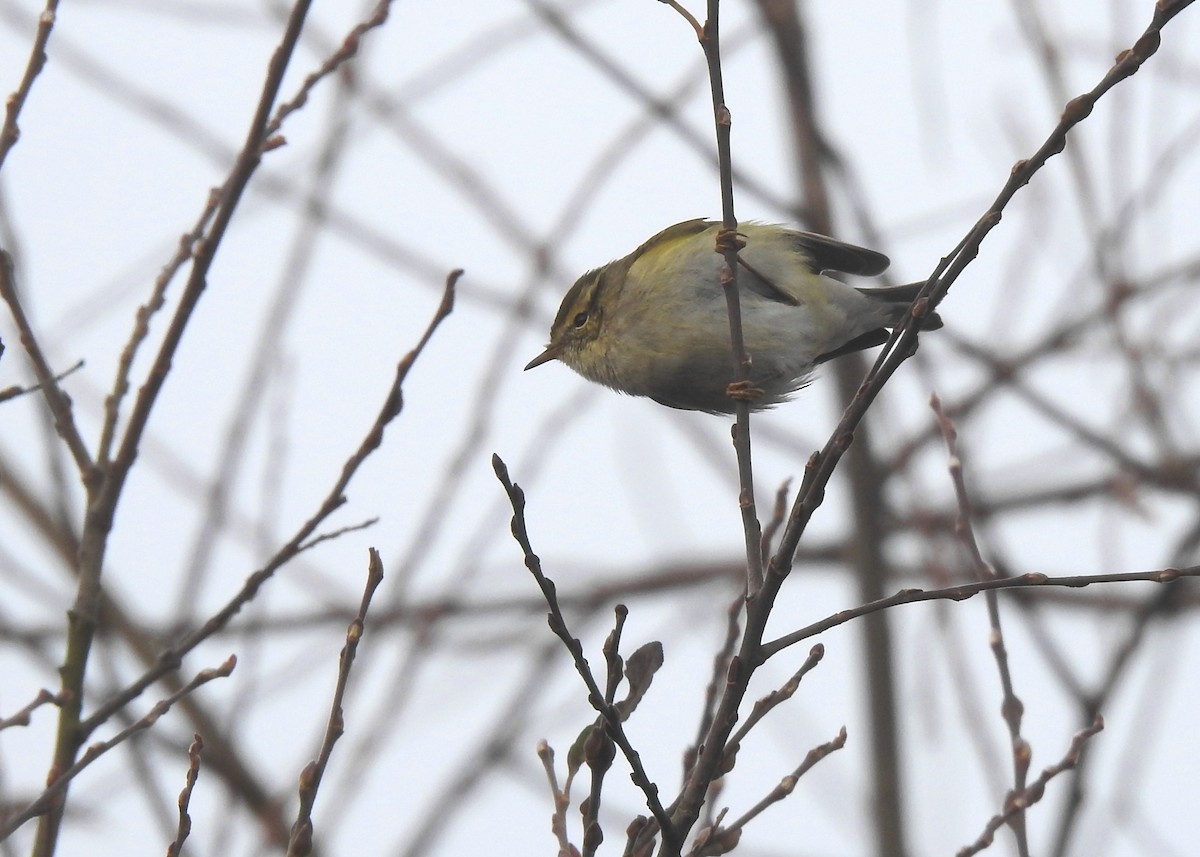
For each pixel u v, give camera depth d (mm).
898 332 6957
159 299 8094
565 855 6781
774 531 8328
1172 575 6742
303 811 6016
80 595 7445
